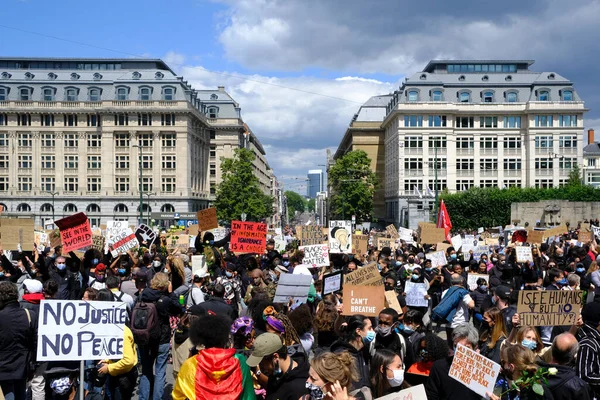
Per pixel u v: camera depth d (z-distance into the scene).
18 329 8.41
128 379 9.07
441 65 96.50
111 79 95.50
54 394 8.70
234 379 6.00
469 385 6.27
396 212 93.75
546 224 61.78
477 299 14.78
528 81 93.75
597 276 14.51
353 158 93.69
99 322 7.86
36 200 93.62
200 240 19.86
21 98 93.06
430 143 91.12
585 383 6.79
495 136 91.81
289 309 11.20
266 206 91.94
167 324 10.90
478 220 74.31
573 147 90.38
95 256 15.57
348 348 7.71
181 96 93.44
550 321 8.82
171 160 93.94
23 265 16.33
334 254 20.89
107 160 93.56
